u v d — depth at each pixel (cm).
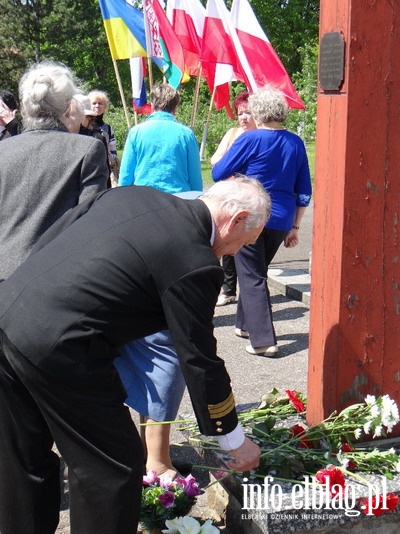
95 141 319
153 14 747
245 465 276
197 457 397
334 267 302
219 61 748
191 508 340
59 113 322
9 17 3950
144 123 542
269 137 521
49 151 314
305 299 695
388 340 312
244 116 622
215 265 251
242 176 279
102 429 257
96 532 262
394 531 291
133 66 883
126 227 254
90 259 251
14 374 263
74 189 314
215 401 259
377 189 296
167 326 266
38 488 278
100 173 317
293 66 3809
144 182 537
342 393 310
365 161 293
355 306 303
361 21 282
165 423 336
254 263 545
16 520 280
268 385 503
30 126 323
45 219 309
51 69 326
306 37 3694
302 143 541
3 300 258
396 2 285
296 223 569
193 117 855
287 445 307
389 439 319
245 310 557
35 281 254
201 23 853
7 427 272
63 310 248
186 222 256
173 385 335
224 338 600
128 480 262
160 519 319
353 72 285
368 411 306
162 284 247
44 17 4056
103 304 248
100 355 252
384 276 305
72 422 257
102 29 4156
